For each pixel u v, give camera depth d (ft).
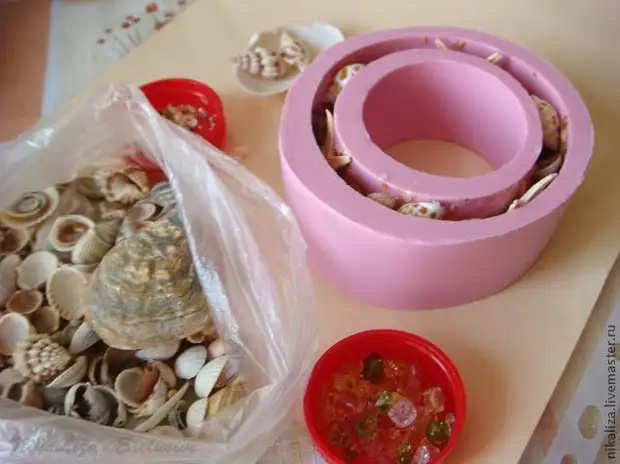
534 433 2.19
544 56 2.88
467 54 2.40
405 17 3.00
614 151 2.64
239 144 2.70
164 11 3.25
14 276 2.29
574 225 2.49
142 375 2.09
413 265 2.12
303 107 2.28
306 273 2.03
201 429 1.94
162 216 2.29
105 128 2.37
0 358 2.16
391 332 2.12
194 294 2.09
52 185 2.44
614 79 2.82
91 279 2.18
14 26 3.19
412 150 2.68
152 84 2.66
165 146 2.19
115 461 1.81
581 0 3.02
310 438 2.11
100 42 3.16
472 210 2.14
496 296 2.36
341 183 2.11
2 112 2.95
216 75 2.87
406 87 2.44
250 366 2.06
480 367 2.23
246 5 3.06
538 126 2.24
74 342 2.14
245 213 2.18
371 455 2.03
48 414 1.86
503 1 3.03
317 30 2.89
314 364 2.02
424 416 2.07
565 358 2.24
